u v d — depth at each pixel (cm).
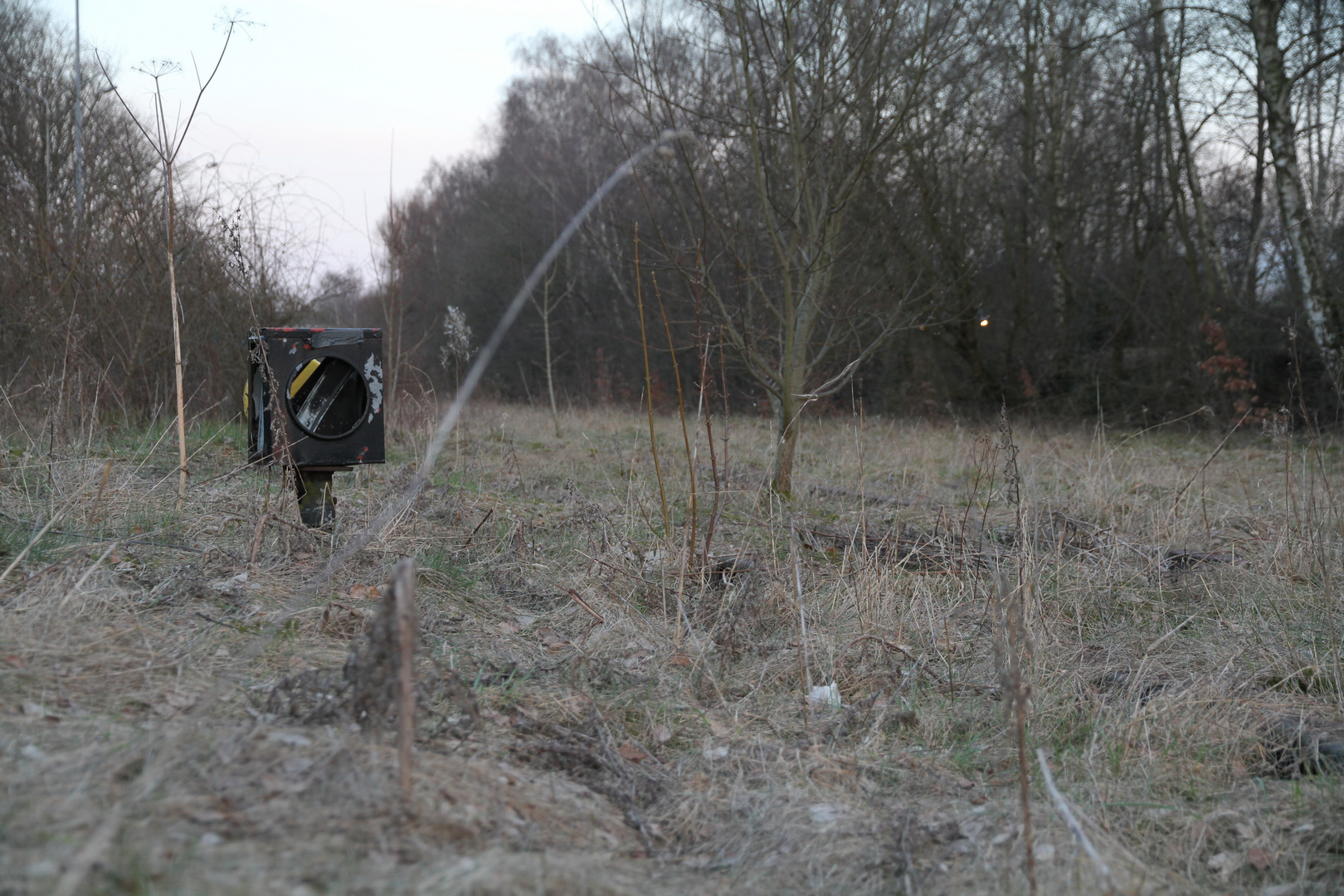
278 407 426
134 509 455
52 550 378
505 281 2764
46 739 232
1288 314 1602
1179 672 398
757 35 827
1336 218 1767
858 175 767
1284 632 432
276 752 239
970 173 1958
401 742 225
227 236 835
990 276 1973
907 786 301
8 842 183
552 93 3020
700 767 306
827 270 785
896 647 384
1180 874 258
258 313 880
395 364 1037
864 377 2034
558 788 269
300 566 418
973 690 377
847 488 836
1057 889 237
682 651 400
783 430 755
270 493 494
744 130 829
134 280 813
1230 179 2036
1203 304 1719
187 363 823
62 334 692
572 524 572
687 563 485
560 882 208
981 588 485
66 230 816
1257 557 548
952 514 703
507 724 306
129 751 229
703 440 1176
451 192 3722
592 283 2645
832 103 761
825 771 303
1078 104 2034
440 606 407
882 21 761
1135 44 1792
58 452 530
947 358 1914
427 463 213
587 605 422
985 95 1944
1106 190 1992
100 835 181
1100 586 508
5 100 1107
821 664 390
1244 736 336
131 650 301
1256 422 1518
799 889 240
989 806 284
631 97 864
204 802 212
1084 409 1823
